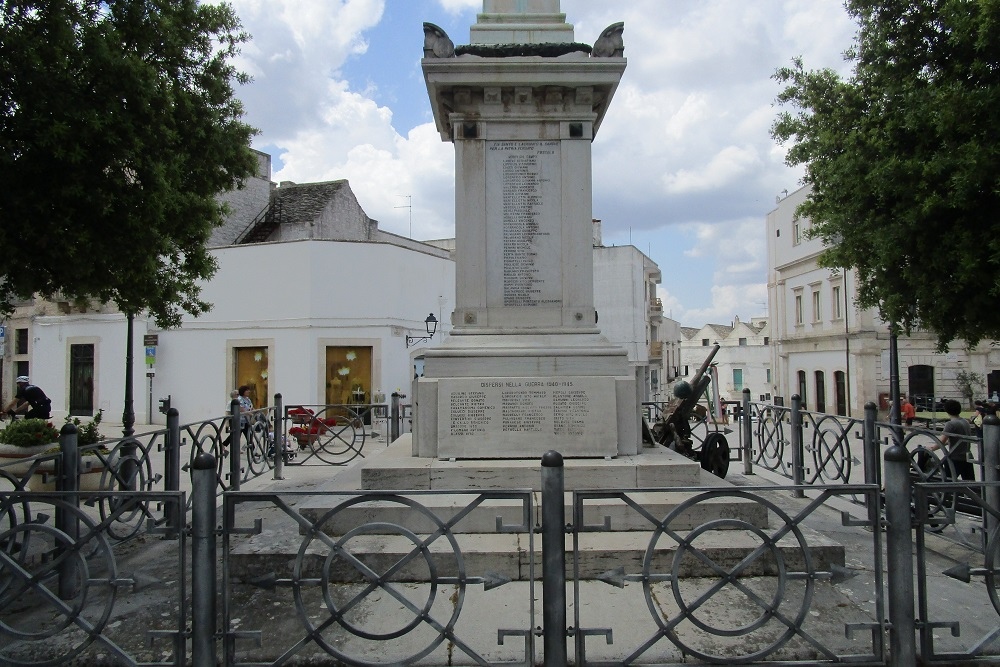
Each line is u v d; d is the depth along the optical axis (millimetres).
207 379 22625
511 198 6012
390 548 4535
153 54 8547
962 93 7348
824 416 7578
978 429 6625
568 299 5961
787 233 36469
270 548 4559
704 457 7926
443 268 25766
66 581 4520
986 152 7031
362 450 12266
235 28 9688
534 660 3334
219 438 7629
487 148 6016
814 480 7879
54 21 6285
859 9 8875
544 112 5988
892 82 8539
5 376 26812
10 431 8938
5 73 5980
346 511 4855
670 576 3230
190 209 9117
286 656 3166
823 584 4418
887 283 9000
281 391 21969
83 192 6156
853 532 6066
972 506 5699
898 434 6293
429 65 5809
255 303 22250
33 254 6387
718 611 3951
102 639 3285
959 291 7938
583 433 5566
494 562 4426
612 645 3537
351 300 21953
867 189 8836
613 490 3230
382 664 3111
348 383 22062
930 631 3326
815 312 33906
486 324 5949
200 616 3199
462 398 5605
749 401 9562
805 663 3246
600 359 5727
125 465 5758
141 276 7824
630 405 5684
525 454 5559
